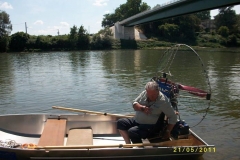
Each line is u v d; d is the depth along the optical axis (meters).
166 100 5.48
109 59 34.22
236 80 16.67
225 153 6.41
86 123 6.88
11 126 6.70
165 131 5.65
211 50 52.97
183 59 32.22
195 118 8.98
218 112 9.65
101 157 5.32
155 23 75.75
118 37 69.00
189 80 16.77
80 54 45.50
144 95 5.70
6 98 11.76
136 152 5.36
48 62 30.62
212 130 7.92
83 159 5.30
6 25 58.50
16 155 5.20
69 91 13.30
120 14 92.38
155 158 5.47
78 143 5.76
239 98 11.74
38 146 5.34
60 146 5.21
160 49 60.72
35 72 21.22
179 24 73.06
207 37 70.31
